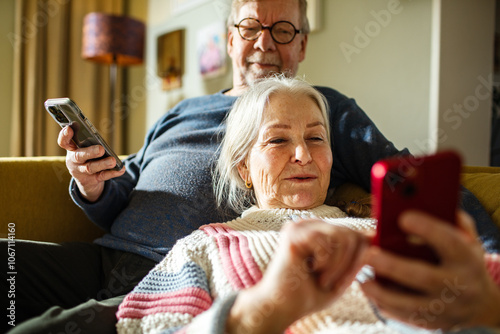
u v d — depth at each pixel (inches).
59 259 40.8
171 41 134.1
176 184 45.3
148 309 28.9
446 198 17.4
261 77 56.6
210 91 119.5
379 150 45.6
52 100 37.5
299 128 37.4
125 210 46.0
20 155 132.5
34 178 49.7
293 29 56.9
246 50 57.1
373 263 17.4
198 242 32.6
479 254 17.0
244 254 29.4
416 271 16.8
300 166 36.9
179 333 22.5
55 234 50.6
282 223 35.2
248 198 43.9
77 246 44.0
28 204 48.9
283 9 56.1
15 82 132.3
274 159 37.2
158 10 141.5
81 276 41.3
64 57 141.0
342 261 16.9
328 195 47.3
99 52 121.3
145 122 148.5
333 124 48.4
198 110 54.8
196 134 50.4
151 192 45.8
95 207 45.6
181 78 131.0
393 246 17.5
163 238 42.0
